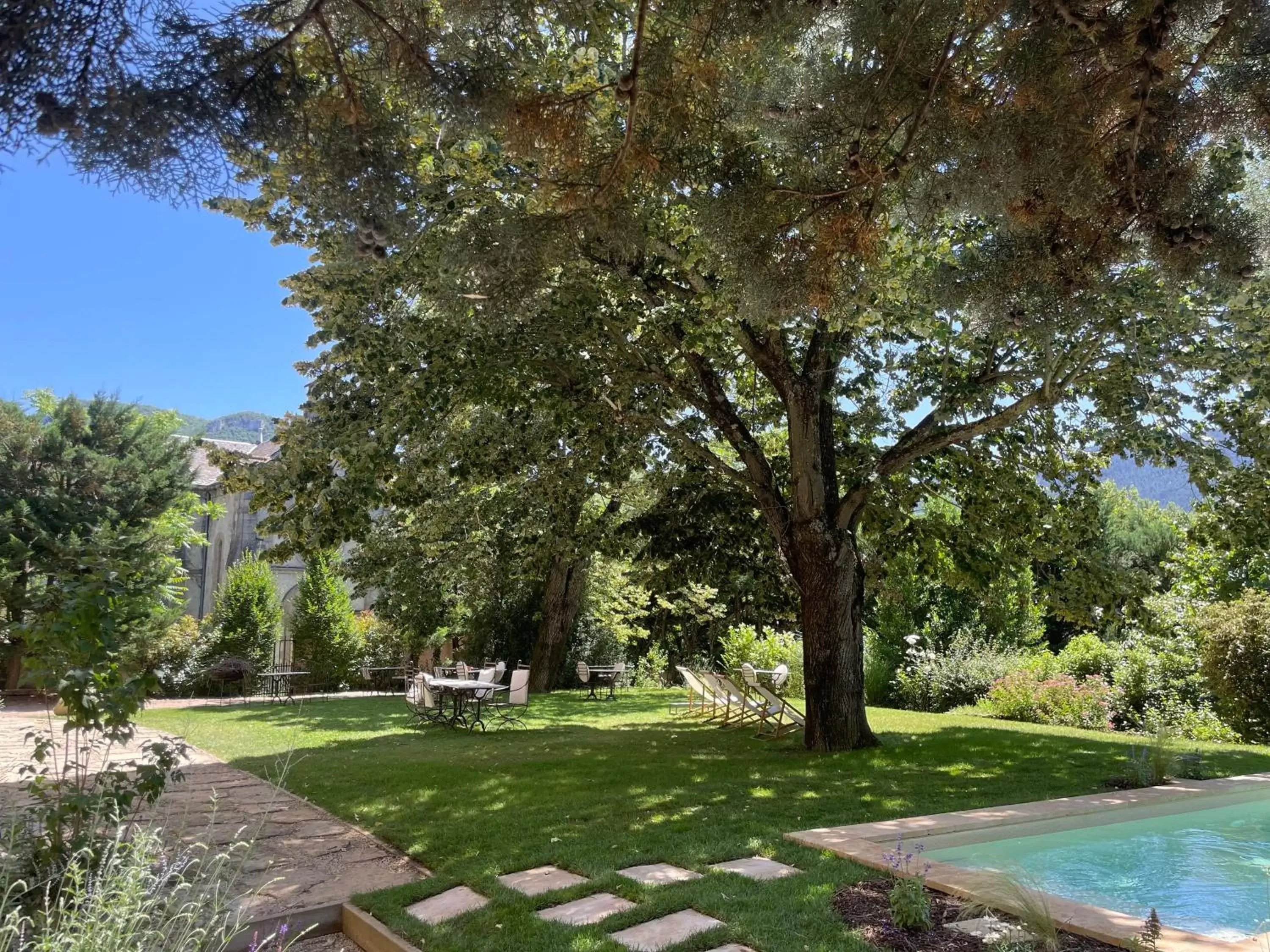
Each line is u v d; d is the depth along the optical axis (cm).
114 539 498
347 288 899
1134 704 1526
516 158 505
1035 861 675
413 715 1650
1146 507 2612
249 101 329
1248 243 407
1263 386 895
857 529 1279
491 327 757
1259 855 714
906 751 1070
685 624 2964
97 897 329
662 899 466
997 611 1546
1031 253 452
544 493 1324
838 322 616
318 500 831
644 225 576
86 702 444
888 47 401
